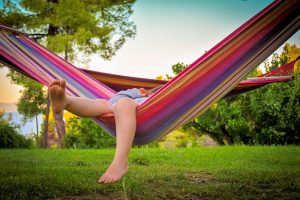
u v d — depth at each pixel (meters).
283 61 10.39
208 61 2.93
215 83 3.15
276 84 10.35
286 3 2.71
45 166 6.04
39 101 15.44
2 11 12.82
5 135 11.58
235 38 2.89
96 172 5.28
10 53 3.73
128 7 13.95
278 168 5.67
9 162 6.63
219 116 11.18
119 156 2.55
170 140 13.06
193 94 3.10
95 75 4.33
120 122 2.67
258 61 3.19
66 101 2.72
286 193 3.94
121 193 3.95
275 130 10.48
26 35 4.06
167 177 4.88
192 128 12.30
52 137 17.73
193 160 6.78
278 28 2.93
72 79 3.73
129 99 2.78
